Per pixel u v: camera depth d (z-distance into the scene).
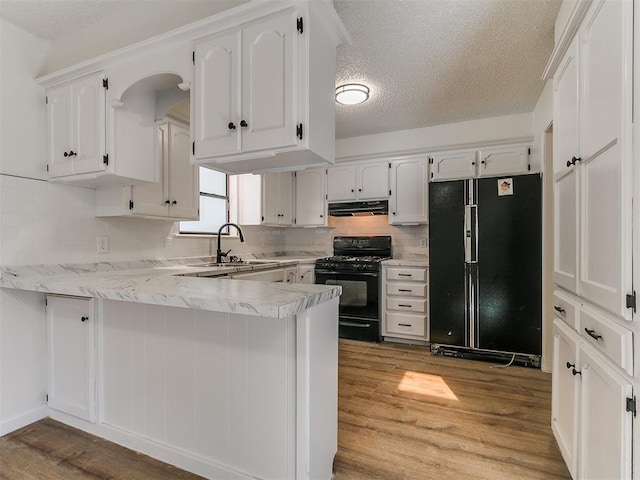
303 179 4.32
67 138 2.02
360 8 1.81
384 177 3.86
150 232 2.73
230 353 1.46
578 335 1.36
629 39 0.91
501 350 2.91
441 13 1.86
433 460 1.61
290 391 1.34
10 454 1.67
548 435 1.81
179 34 1.65
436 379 2.57
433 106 3.17
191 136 1.67
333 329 1.52
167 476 1.52
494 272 2.93
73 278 1.86
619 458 0.96
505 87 2.77
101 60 1.87
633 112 0.90
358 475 1.51
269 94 1.49
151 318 1.65
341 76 2.58
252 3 1.46
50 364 2.01
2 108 1.90
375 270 3.56
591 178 1.20
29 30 2.05
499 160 3.32
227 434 1.47
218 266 2.96
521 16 1.88
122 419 1.75
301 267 3.91
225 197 3.79
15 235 1.92
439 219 3.13
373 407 2.12
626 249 0.92
